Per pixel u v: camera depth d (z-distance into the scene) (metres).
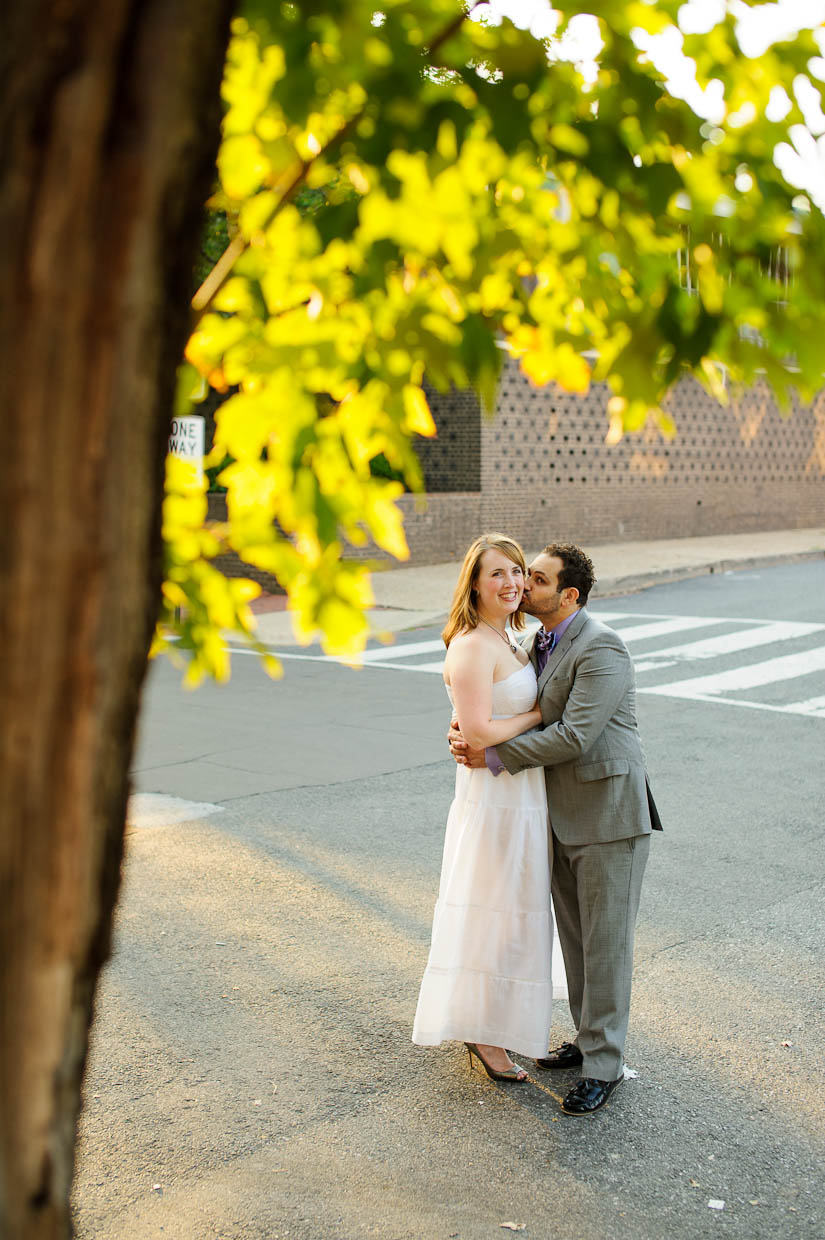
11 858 1.18
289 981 5.19
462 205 2.09
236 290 2.16
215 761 9.05
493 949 4.26
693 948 5.56
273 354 2.09
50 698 1.17
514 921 4.26
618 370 1.98
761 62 1.90
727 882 6.45
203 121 1.23
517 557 4.28
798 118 1.92
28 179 1.10
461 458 23.67
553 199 2.12
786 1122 4.09
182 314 1.27
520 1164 3.83
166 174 1.17
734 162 1.90
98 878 1.25
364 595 2.22
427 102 1.89
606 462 26.42
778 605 17.75
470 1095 4.27
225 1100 4.21
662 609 17.64
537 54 1.88
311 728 10.23
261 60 2.01
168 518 2.21
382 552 21.67
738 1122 4.09
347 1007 4.95
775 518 31.98
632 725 4.32
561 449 25.25
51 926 1.21
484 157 2.05
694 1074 4.41
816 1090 4.29
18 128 1.09
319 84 1.96
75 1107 1.29
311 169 1.99
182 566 2.23
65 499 1.14
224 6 1.22
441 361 2.16
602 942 4.19
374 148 1.94
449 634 4.35
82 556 1.16
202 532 2.22
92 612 1.18
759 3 1.87
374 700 11.50
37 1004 1.22
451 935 4.30
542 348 2.26
